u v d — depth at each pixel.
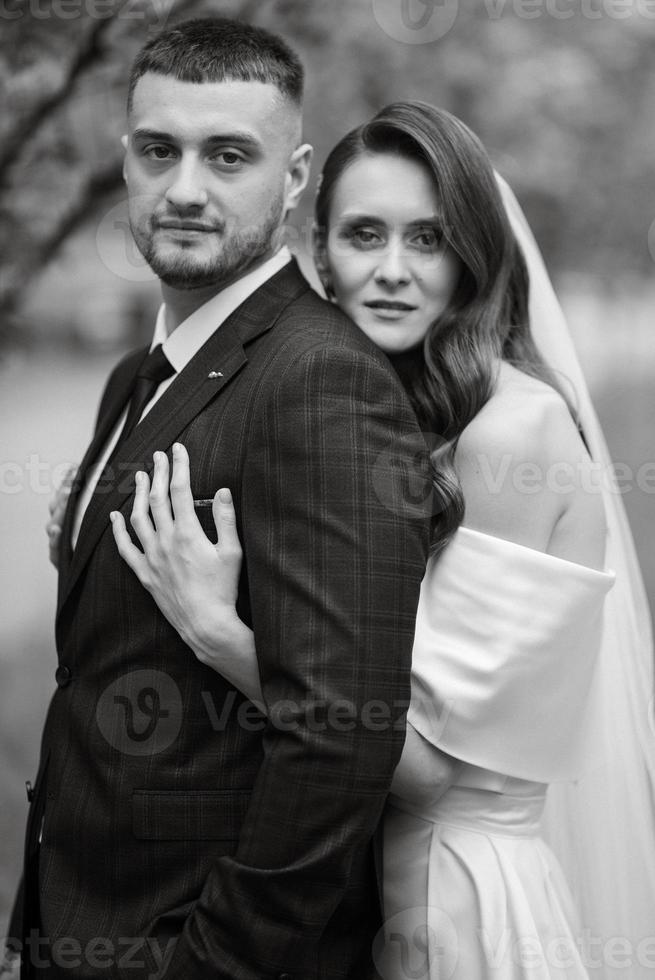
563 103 3.98
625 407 7.30
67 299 4.88
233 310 1.77
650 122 4.22
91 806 1.66
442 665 1.71
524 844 1.84
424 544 1.62
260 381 1.64
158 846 1.63
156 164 1.73
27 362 3.31
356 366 1.62
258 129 1.71
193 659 1.65
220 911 1.54
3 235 3.01
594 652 1.81
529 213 4.18
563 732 1.79
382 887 1.83
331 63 3.54
